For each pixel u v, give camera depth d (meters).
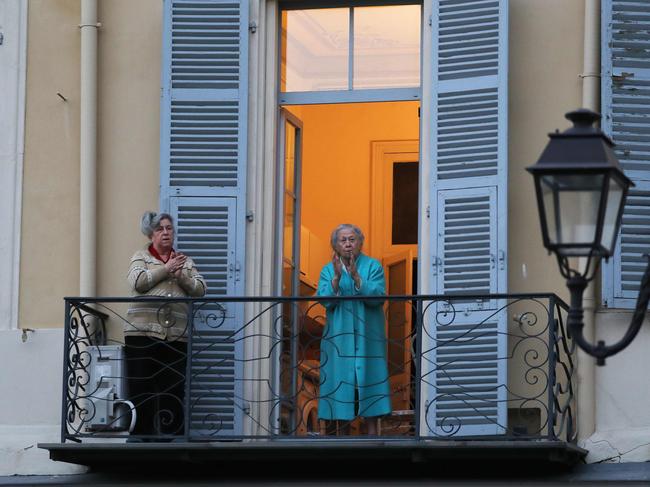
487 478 29.08
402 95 31.56
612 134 29.94
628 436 29.11
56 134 31.78
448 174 30.38
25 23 32.22
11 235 31.52
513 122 30.75
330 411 29.62
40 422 30.78
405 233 36.34
